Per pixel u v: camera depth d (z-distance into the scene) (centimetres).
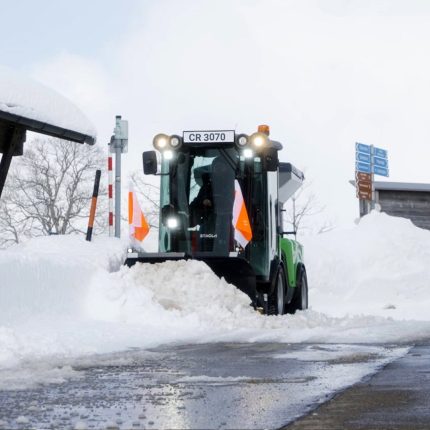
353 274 2766
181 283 1413
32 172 4219
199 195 1563
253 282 1499
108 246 1495
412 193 3538
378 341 1120
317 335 1200
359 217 3488
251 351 992
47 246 1446
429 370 788
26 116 1200
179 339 1145
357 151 3484
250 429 498
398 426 504
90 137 1323
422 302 2562
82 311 1280
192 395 637
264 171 1578
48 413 560
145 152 1589
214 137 1562
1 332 975
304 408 572
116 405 592
